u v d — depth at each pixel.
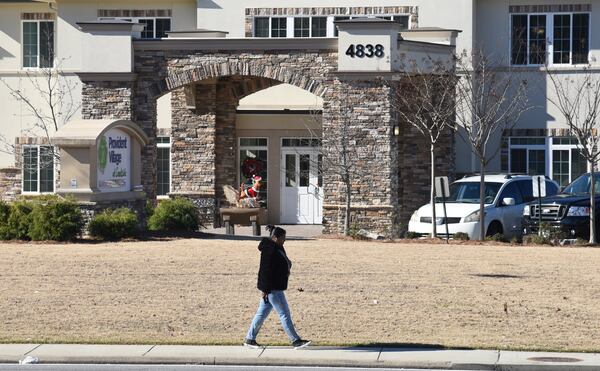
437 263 43.84
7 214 51.97
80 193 52.66
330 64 59.19
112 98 60.88
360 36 58.53
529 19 69.94
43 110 74.12
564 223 53.47
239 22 71.44
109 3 73.19
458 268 42.38
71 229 51.38
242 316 33.47
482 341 30.12
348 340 30.27
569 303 35.25
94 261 43.94
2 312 33.94
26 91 74.19
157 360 28.27
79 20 73.38
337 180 59.31
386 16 70.50
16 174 74.12
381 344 29.73
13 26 74.25
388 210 58.62
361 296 36.31
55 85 73.75
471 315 33.44
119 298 36.06
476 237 55.59
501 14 70.19
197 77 60.44
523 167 70.00
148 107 60.94
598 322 32.56
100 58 60.81
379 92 58.53
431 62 61.44
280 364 28.00
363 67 58.53
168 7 73.06
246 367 27.77
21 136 74.25
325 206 59.38
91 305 35.00
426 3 69.94
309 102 72.44
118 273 40.91
